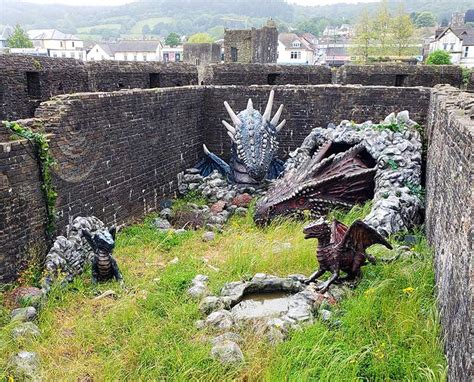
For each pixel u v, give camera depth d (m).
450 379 5.08
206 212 12.23
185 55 30.25
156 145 12.80
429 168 10.43
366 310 6.47
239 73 16.34
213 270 8.52
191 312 6.93
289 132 14.98
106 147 10.58
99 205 10.45
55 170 8.84
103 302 7.53
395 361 5.55
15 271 7.93
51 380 5.68
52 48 74.69
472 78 14.55
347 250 7.41
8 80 10.78
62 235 9.10
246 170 12.84
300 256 8.56
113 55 69.25
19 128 8.20
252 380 5.61
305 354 5.75
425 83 15.80
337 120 14.48
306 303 7.07
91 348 6.36
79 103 9.55
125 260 9.38
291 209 11.08
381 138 11.82
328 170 11.38
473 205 4.76
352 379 5.29
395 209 9.56
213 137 15.65
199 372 5.67
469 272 4.58
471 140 5.09
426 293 6.93
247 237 10.07
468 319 4.43
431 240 8.36
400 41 48.75
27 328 6.46
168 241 10.39
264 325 6.52
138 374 5.79
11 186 7.80
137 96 11.73
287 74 16.80
